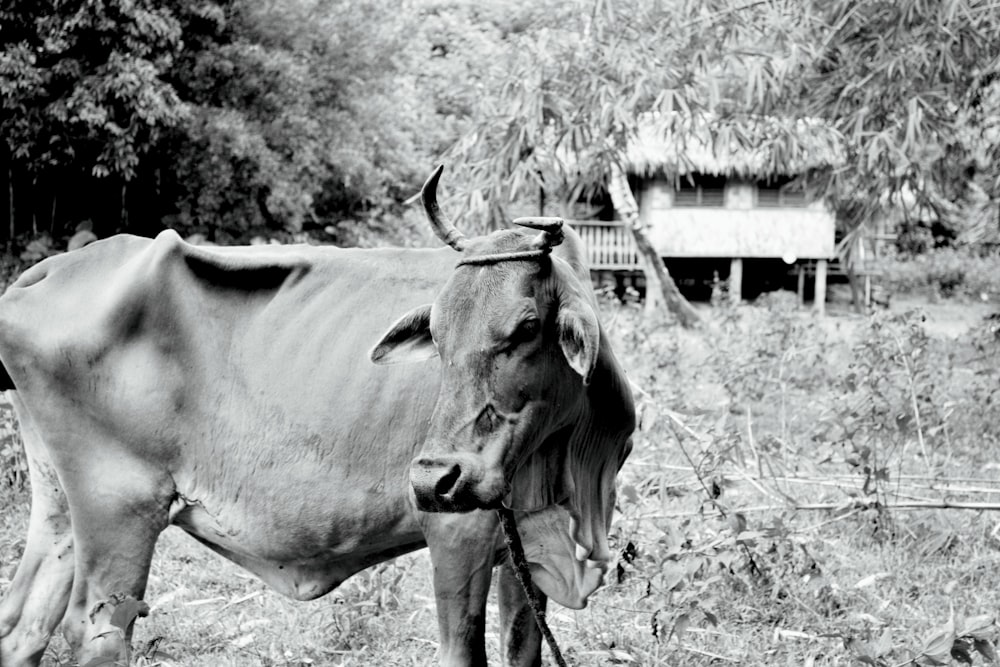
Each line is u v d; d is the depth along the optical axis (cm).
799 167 1293
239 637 543
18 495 730
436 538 374
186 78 1680
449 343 329
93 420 402
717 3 995
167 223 1770
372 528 395
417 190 2192
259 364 401
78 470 402
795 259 2739
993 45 992
